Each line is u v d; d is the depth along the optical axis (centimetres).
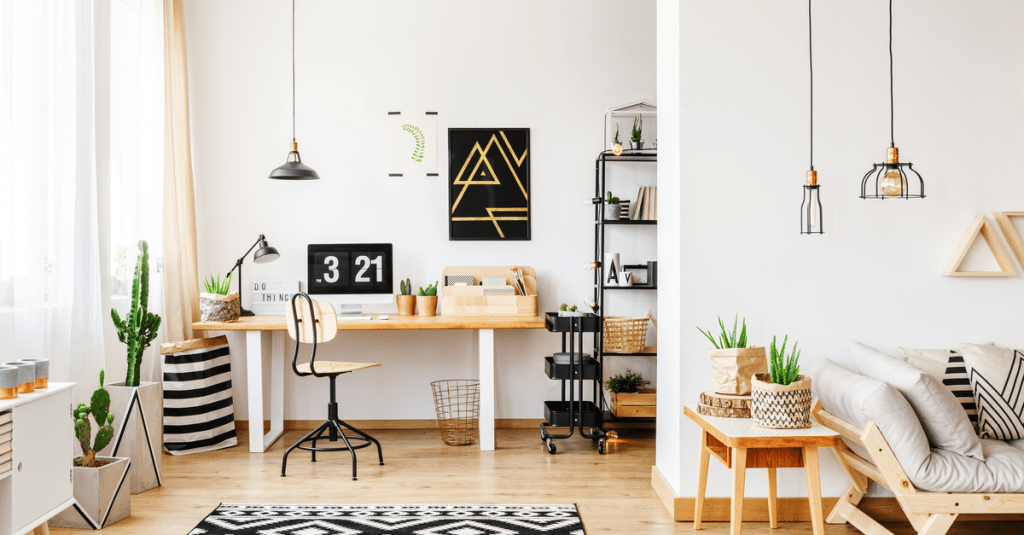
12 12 245
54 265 271
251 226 420
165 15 375
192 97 417
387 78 423
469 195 425
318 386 422
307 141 422
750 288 268
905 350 261
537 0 426
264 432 409
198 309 398
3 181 243
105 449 293
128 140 343
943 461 210
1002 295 270
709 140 267
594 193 428
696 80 266
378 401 425
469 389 425
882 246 269
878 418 211
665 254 292
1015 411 242
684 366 267
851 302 269
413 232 425
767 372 242
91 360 295
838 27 267
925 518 212
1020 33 270
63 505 218
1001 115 269
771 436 210
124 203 340
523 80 425
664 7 291
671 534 248
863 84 268
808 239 268
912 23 269
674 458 274
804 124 267
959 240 270
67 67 279
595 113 427
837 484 268
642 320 399
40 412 206
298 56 421
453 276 417
